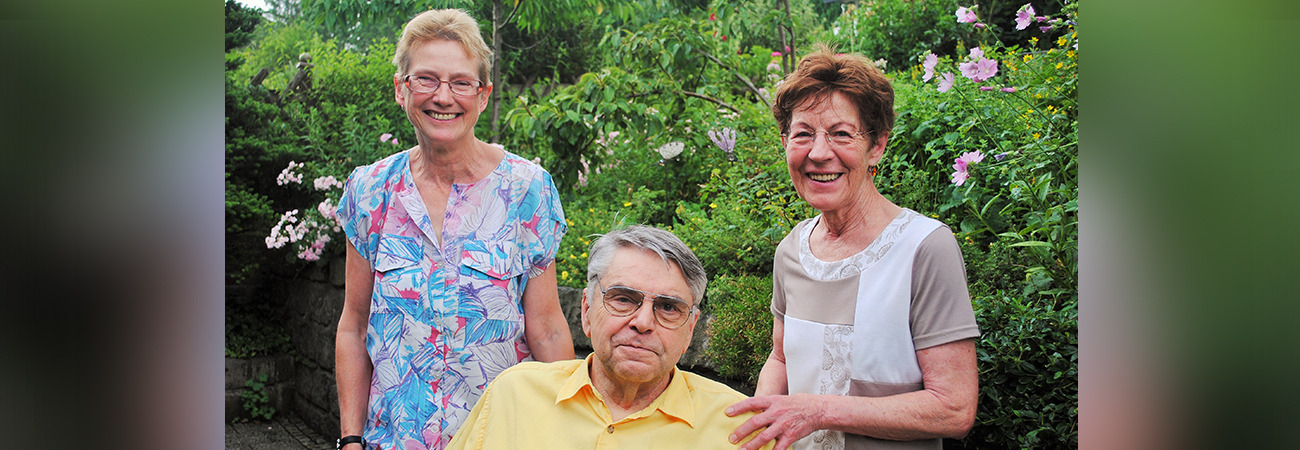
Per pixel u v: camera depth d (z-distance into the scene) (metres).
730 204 3.41
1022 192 2.48
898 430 1.45
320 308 4.88
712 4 4.55
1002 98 2.99
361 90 5.27
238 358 5.06
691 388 1.62
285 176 4.88
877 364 1.50
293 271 5.26
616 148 4.48
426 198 1.89
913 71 3.83
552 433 1.58
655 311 1.50
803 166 1.60
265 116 5.15
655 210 4.07
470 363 1.85
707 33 4.42
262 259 5.18
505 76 5.23
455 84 1.76
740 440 1.51
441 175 1.88
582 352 3.58
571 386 1.60
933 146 3.15
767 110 4.08
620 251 1.54
